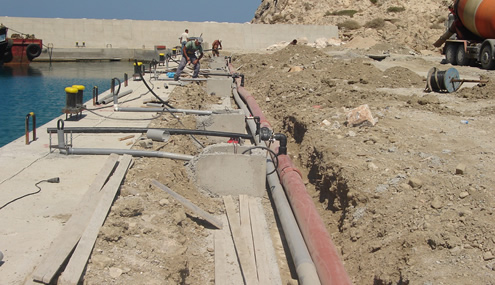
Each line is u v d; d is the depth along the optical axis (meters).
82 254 4.81
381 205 6.82
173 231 5.91
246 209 7.48
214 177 8.03
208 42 43.41
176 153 8.32
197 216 7.13
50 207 6.06
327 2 54.44
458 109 12.21
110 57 39.94
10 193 6.42
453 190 6.69
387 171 7.61
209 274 5.95
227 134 9.03
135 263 4.98
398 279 5.49
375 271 5.84
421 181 7.03
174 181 7.52
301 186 7.73
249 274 5.72
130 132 8.83
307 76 18.02
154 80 18.14
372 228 6.59
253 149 8.42
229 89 16.83
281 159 8.65
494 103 12.90
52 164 7.63
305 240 6.56
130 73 30.80
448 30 25.61
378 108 11.92
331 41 40.84
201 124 11.06
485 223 5.74
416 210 6.46
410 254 5.69
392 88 15.96
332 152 8.64
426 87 15.09
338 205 7.70
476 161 7.79
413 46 40.97
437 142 9.03
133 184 6.79
